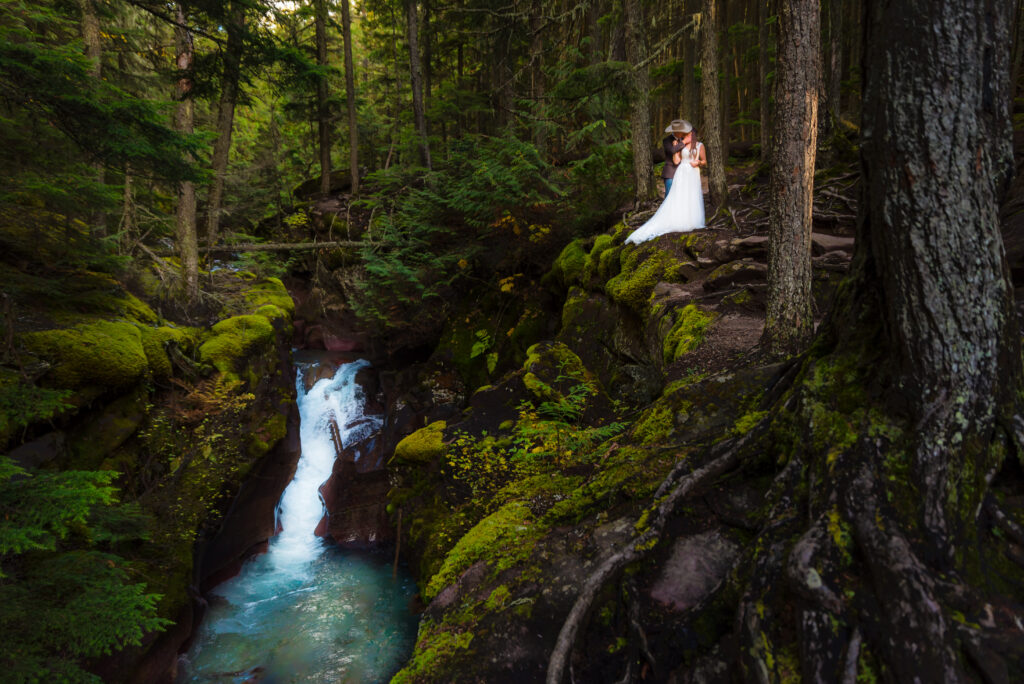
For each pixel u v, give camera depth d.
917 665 1.89
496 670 3.01
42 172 6.98
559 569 3.43
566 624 2.69
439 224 13.54
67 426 5.99
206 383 8.21
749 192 10.81
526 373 7.52
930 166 2.25
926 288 2.31
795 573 2.18
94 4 8.70
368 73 29.64
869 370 2.71
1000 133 2.27
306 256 16.66
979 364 2.31
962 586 2.05
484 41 14.30
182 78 8.59
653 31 12.23
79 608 3.98
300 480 9.52
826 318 3.23
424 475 6.96
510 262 12.27
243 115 23.56
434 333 13.41
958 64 2.20
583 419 6.52
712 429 4.01
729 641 2.40
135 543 6.12
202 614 6.50
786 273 4.76
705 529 3.03
